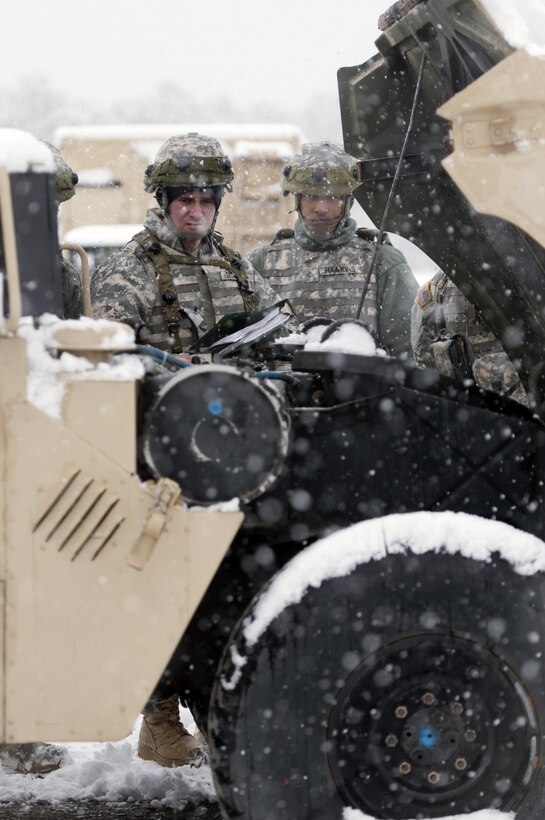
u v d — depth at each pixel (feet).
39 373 37.68
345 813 38.91
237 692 38.52
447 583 39.19
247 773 38.52
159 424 38.52
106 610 37.91
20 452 37.50
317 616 38.78
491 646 39.29
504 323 51.21
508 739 39.50
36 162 38.04
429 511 43.19
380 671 38.99
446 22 44.96
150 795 53.36
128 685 38.06
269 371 49.29
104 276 59.21
